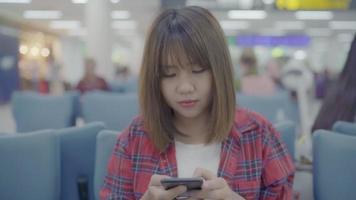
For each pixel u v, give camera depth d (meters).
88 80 5.96
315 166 1.60
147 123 1.23
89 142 1.85
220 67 1.14
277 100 3.19
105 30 8.45
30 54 17.75
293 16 14.36
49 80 17.78
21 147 1.63
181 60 1.11
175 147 1.25
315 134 1.62
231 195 1.10
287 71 3.20
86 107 3.33
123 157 1.28
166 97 1.18
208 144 1.23
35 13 14.11
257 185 1.22
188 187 1.07
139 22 16.19
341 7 9.75
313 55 24.09
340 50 23.20
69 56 24.86
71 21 16.45
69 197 1.82
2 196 1.61
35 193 1.63
